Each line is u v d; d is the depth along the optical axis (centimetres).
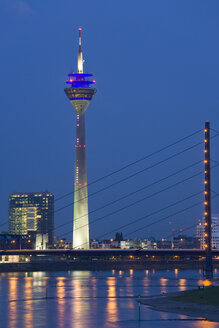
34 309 14725
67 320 12725
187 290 19288
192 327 11638
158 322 12281
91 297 18025
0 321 12656
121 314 13562
